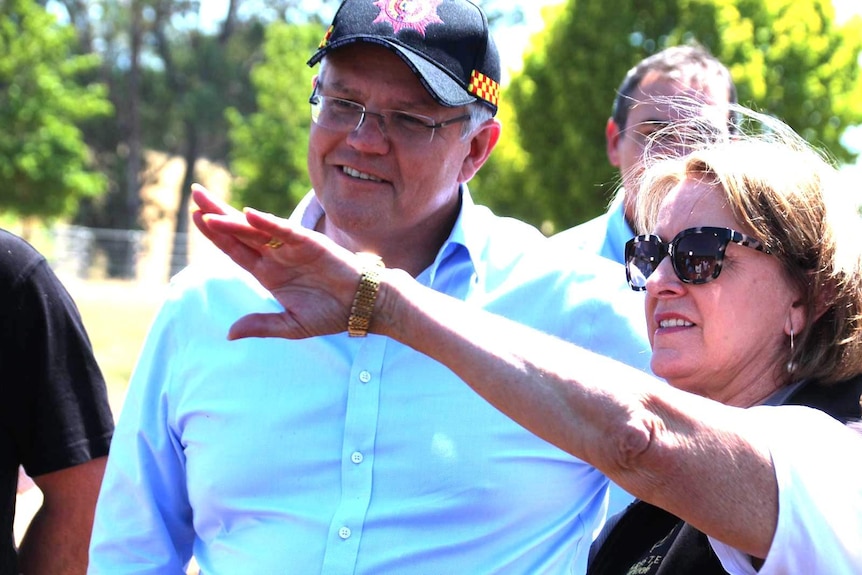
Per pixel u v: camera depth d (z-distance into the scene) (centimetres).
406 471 240
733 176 200
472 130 257
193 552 264
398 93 245
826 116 1841
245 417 245
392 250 265
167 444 257
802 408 183
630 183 336
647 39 1866
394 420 241
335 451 242
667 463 170
